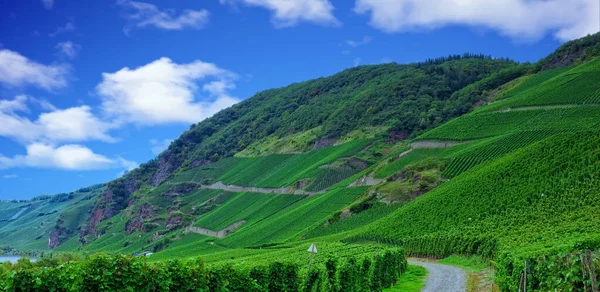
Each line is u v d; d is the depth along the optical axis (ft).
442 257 247.70
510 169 295.48
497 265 137.90
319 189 593.42
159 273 61.11
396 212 353.72
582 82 548.72
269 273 84.64
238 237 499.10
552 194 239.50
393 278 160.76
